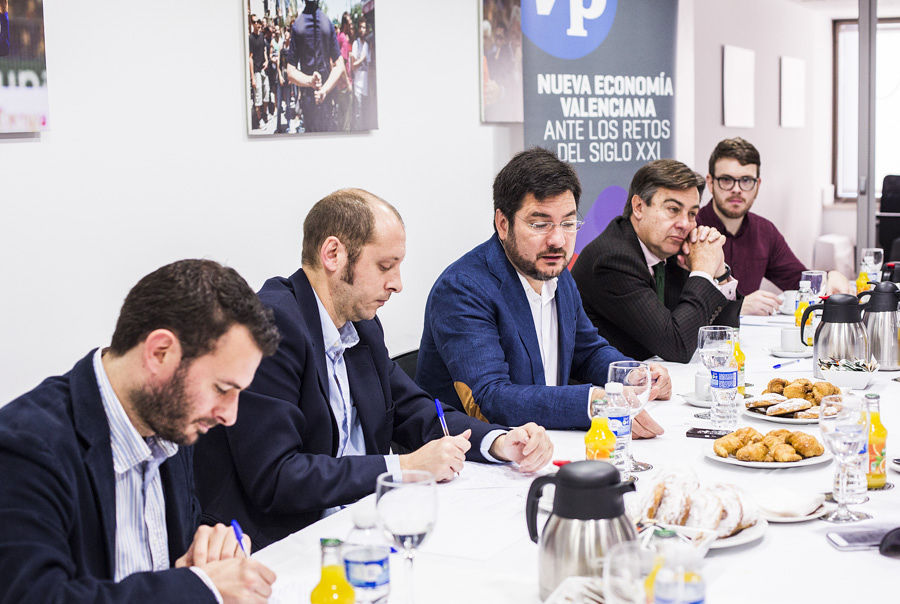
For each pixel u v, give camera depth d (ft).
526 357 8.13
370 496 5.82
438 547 4.88
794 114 25.38
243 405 5.84
